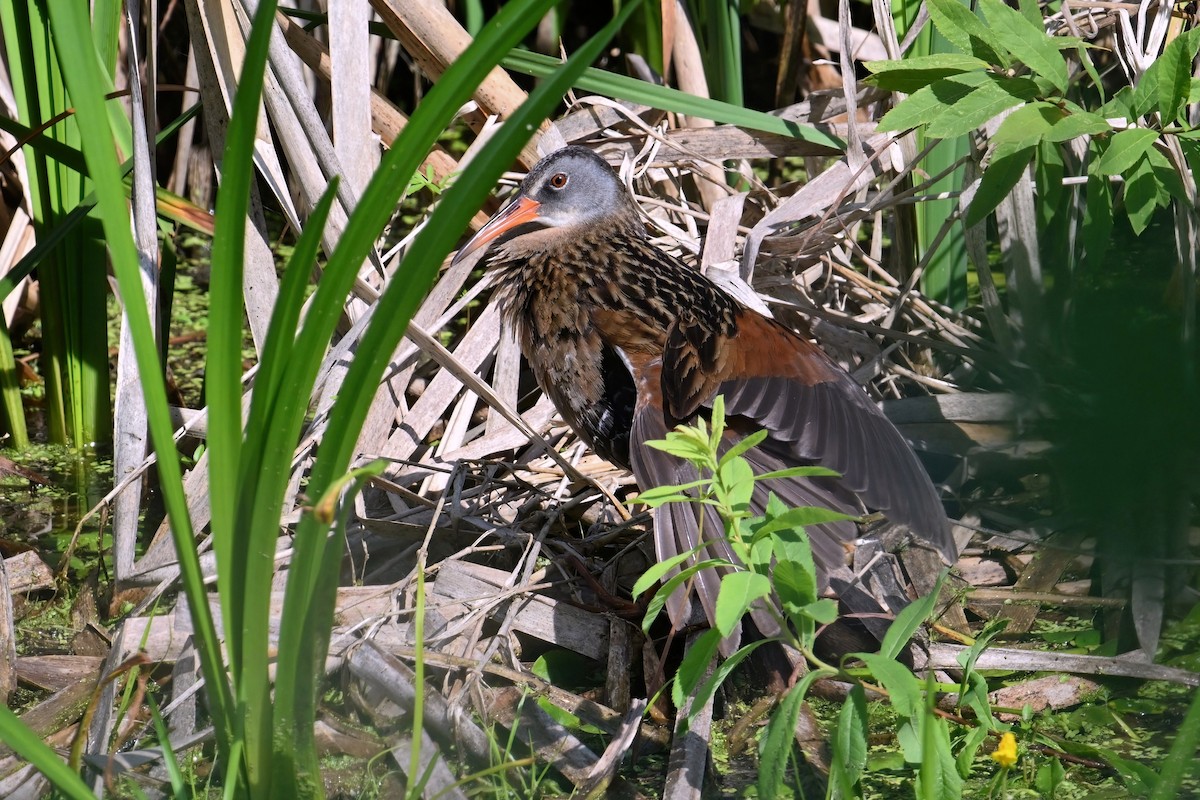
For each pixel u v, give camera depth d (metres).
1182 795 5.19
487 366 8.02
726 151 8.38
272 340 3.62
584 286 6.78
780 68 10.02
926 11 8.02
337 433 3.75
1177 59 6.21
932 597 5.04
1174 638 6.12
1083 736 5.66
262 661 4.07
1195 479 3.51
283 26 8.13
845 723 4.63
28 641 6.61
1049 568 6.60
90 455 8.55
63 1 3.29
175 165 10.50
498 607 6.30
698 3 9.34
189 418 7.96
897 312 8.00
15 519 7.87
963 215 7.73
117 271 3.48
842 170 8.10
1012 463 7.11
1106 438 2.88
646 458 5.86
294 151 7.14
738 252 8.19
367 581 6.73
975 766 5.46
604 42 3.21
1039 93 6.56
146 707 5.78
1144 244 7.23
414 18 7.76
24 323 9.70
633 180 8.45
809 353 6.41
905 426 7.54
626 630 6.18
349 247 3.51
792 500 5.90
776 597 5.39
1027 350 4.84
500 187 8.81
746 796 5.38
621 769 5.57
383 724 5.64
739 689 6.05
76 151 7.37
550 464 7.44
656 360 6.38
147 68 7.43
